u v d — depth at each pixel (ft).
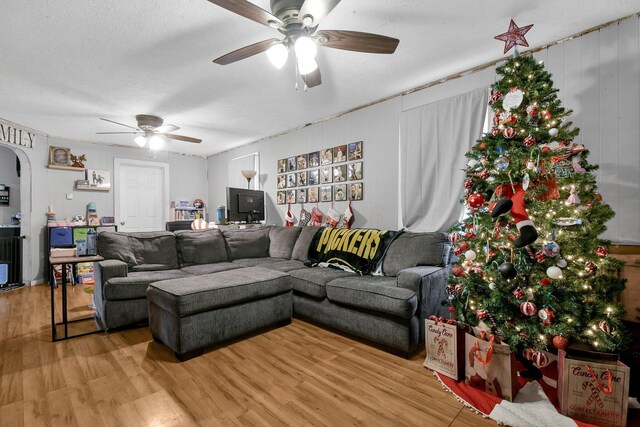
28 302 11.11
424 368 6.24
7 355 6.77
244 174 16.01
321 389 5.48
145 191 18.70
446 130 9.29
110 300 8.04
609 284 5.23
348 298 7.60
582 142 7.19
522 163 5.67
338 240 10.48
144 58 8.03
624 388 4.40
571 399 4.66
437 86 9.64
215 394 5.31
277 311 8.48
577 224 5.22
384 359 6.66
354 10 6.30
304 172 14.12
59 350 7.04
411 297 6.69
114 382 5.68
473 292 6.10
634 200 6.57
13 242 14.02
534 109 5.73
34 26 6.60
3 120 12.88
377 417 4.73
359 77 9.39
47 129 14.25
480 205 6.01
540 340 5.27
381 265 9.06
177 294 6.56
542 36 7.36
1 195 15.87
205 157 21.17
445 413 4.84
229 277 8.11
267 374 5.99
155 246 10.47
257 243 12.91
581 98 7.22
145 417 4.70
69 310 10.10
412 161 10.05
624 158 6.68
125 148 17.84
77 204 16.17
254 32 6.93
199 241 11.47
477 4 6.17
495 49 7.89
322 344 7.45
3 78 9.08
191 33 6.95
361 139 11.79
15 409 4.87
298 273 9.29
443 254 8.25
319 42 5.91
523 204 5.46
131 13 6.23
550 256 5.17
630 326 5.91
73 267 14.05
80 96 10.46
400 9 6.29
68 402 5.06
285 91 10.33
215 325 7.08
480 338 5.53
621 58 6.70
